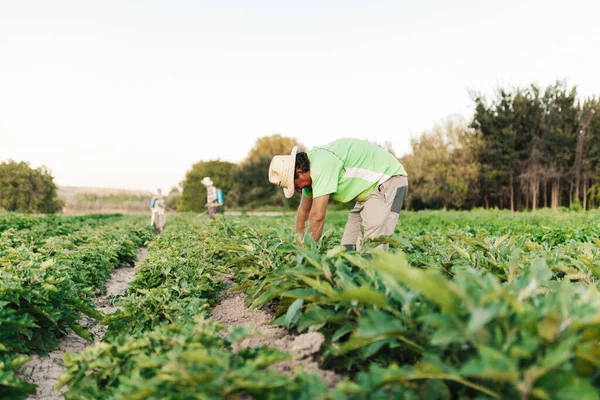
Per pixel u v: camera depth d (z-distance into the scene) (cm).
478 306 174
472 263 397
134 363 266
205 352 215
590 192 3578
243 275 475
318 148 446
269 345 304
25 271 421
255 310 411
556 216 1866
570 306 192
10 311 343
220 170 6694
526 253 461
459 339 181
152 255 618
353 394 196
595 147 3494
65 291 448
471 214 2512
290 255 408
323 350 275
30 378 342
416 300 236
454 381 210
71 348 425
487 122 3878
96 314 451
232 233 686
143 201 6619
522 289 219
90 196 6431
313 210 431
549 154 3750
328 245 444
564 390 159
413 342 215
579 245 446
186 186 6781
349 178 440
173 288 447
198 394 188
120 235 1153
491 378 181
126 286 753
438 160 3888
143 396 204
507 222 1469
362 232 404
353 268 321
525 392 164
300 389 196
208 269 522
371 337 214
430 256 459
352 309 262
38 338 395
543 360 162
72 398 265
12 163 5256
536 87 3800
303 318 264
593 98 3588
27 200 5212
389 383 199
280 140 6838
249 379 194
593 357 167
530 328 177
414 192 4044
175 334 263
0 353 327
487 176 3762
